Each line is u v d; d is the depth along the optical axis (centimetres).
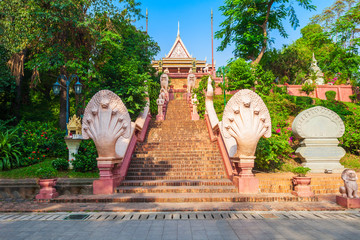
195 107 1582
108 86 1145
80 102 1271
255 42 2117
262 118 706
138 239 389
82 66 1180
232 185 775
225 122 717
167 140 1148
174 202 634
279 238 391
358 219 498
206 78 1755
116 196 659
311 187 770
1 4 1138
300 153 1020
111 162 718
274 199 648
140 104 1211
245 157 719
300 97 1778
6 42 1207
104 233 418
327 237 394
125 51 1398
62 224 470
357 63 2284
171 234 412
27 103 1614
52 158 1006
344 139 1152
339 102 1798
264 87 1616
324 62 2650
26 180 761
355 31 2436
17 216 528
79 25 1106
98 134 703
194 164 923
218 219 497
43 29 1158
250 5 2127
